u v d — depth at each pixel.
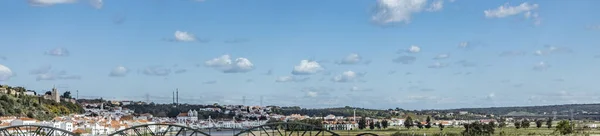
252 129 189.00
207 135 188.12
